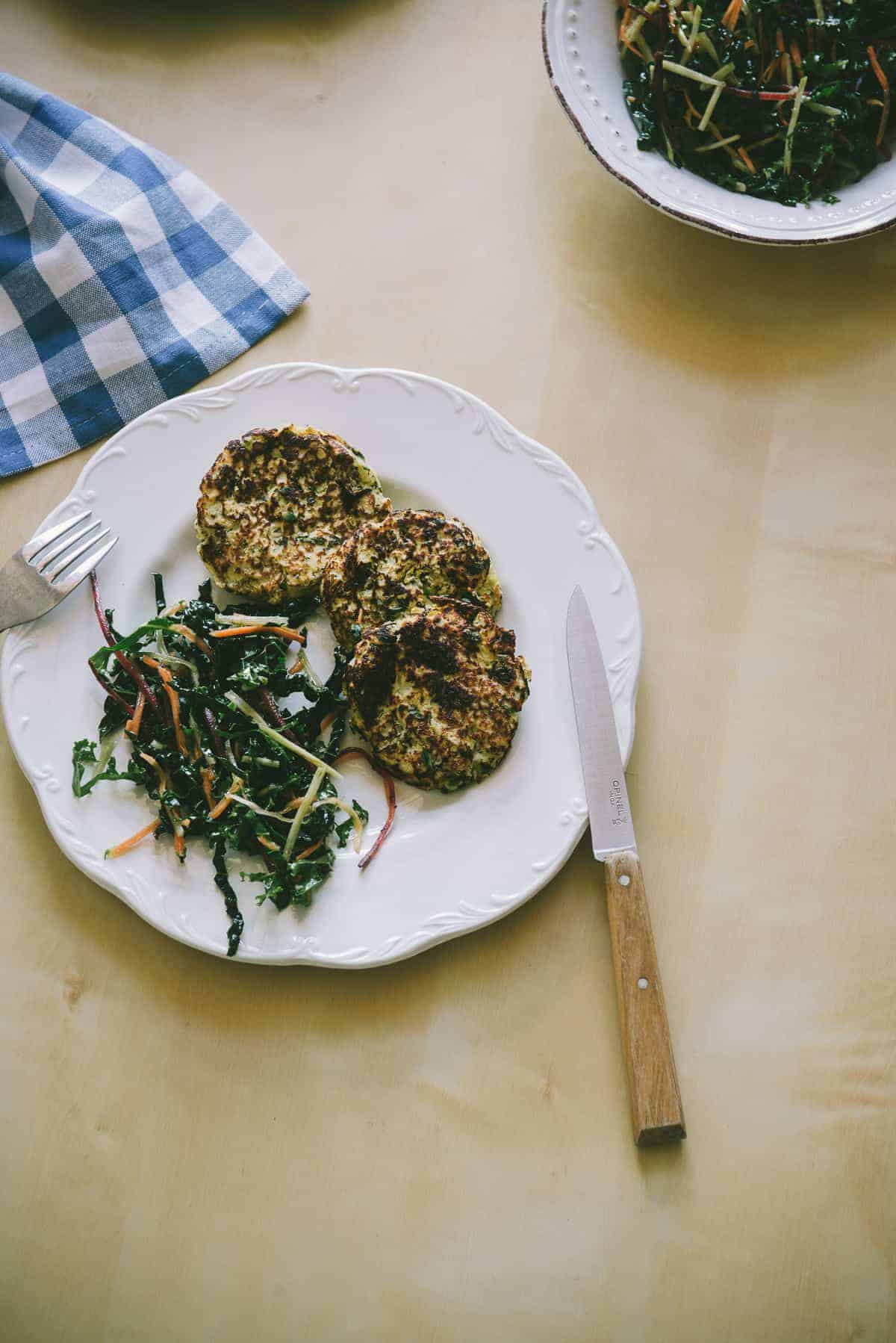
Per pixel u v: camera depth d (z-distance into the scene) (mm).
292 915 573
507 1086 579
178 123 667
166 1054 584
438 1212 571
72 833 581
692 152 621
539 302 643
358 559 585
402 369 639
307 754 578
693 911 593
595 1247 567
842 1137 575
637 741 606
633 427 631
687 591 619
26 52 674
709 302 642
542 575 599
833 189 616
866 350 636
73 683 596
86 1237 572
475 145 661
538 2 674
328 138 664
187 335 636
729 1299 563
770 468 627
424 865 579
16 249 637
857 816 601
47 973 591
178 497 611
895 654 612
